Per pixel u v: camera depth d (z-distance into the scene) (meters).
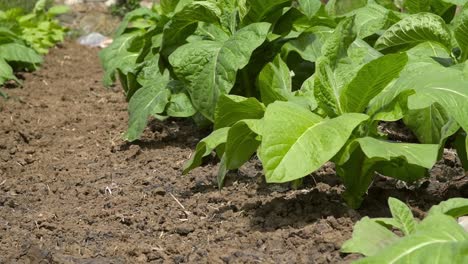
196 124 7.45
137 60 7.93
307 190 5.54
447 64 6.00
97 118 8.62
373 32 6.80
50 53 12.92
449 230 3.68
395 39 6.20
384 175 5.17
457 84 4.71
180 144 7.20
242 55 6.32
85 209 5.67
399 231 4.51
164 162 6.68
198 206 5.49
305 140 4.51
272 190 5.62
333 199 5.30
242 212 5.25
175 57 6.46
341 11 7.62
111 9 16.45
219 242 4.84
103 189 6.06
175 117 7.88
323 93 5.07
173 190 5.92
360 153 4.94
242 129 4.98
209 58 6.41
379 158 4.82
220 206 5.46
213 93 6.33
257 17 6.80
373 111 4.98
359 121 4.61
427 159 4.52
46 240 5.10
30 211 5.73
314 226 4.78
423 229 3.74
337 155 4.86
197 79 6.40
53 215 5.53
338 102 5.09
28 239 5.12
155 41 7.53
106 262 4.66
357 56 5.47
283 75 5.57
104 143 7.55
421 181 5.66
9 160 7.14
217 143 5.08
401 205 4.26
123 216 5.40
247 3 6.77
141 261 4.67
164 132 7.57
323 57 5.13
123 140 7.52
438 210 4.23
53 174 6.64
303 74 6.95
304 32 6.81
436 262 3.43
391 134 7.00
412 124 6.00
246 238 4.84
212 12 6.82
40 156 7.28
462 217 4.55
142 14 9.16
